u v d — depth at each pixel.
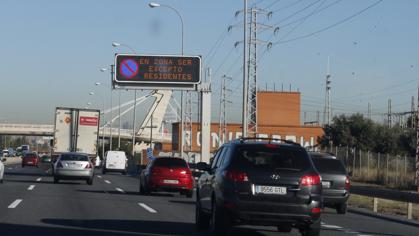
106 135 100.06
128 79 52.28
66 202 21.78
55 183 34.09
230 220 12.85
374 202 25.11
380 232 16.83
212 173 14.16
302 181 12.84
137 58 52.41
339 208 22.47
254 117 60.16
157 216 18.16
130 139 100.94
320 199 12.99
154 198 25.58
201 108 50.97
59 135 44.28
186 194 27.45
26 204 20.53
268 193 12.70
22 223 15.45
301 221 12.80
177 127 85.19
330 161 22.17
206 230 15.08
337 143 74.75
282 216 12.72
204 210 14.69
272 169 12.85
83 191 28.23
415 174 44.22
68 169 33.53
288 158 13.09
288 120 98.06
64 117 44.34
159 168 26.92
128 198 24.89
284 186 12.77
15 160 101.81
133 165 68.50
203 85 51.69
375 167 50.47
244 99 37.97
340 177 22.02
